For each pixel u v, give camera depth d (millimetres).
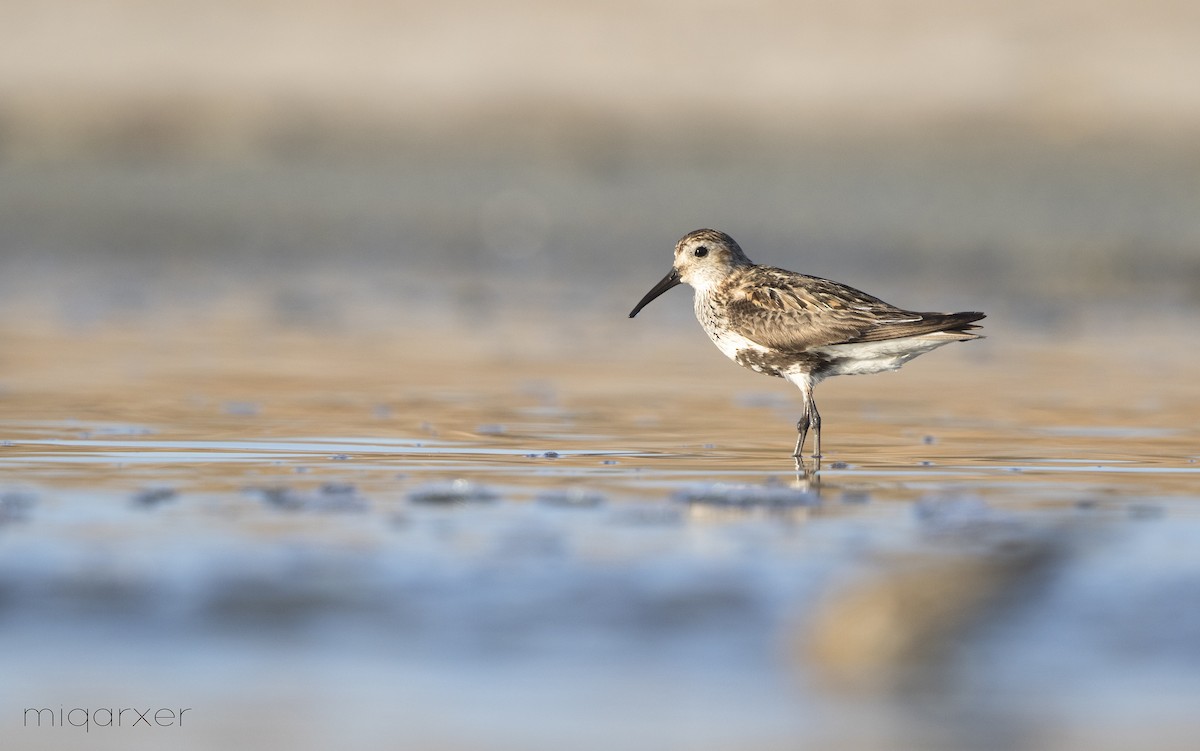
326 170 36219
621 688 7484
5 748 6875
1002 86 39312
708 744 6844
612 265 29188
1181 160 35188
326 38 43594
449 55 42562
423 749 6801
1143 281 26688
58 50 43062
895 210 31922
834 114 38781
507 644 8062
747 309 14727
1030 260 28234
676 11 43844
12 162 36375
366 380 17953
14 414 15328
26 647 8031
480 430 14805
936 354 20500
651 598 8734
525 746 6867
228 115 39688
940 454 13734
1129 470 12859
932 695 7418
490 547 9820
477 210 33219
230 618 8414
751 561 9477
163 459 13023
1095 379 18422
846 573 8953
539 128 38750
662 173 35344
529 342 21234
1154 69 39531
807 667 7727
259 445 13812
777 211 32125
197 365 18875
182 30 43906
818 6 43375
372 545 9859
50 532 10141
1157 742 6871
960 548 9703
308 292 26031
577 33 43094
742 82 40562
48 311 23422
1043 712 7207
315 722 7141
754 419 15820
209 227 32031
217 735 7000
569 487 11922
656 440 14391
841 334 14195
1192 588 8898
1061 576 8641
